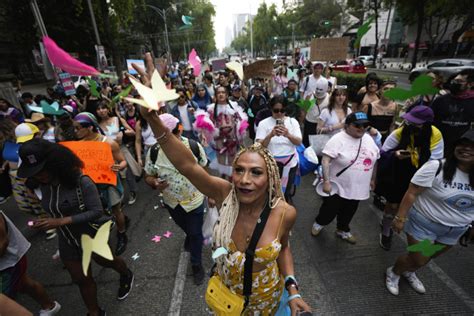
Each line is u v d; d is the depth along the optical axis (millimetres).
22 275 2012
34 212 3299
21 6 16172
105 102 4000
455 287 2566
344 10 29859
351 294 2545
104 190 2664
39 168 1720
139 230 3736
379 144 3447
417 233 2273
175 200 2508
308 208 4078
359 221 3691
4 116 6074
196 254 2705
